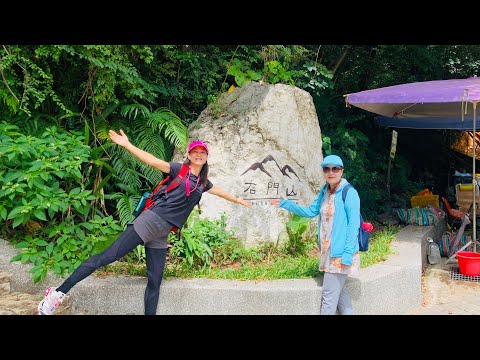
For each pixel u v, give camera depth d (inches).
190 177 157.5
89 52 209.3
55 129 206.1
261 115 243.4
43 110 234.5
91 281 178.1
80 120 241.8
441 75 420.2
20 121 222.4
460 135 478.3
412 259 217.9
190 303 173.0
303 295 172.2
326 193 169.8
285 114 249.9
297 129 255.0
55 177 210.8
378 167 401.7
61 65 232.4
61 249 188.9
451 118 360.5
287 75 263.1
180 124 240.8
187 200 157.8
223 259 207.6
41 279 177.0
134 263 200.1
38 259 182.4
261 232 227.1
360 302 181.6
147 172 239.1
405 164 413.4
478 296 218.7
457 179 465.1
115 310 174.7
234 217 226.2
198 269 195.9
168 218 155.7
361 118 370.3
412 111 344.2
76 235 197.5
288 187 242.1
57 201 184.5
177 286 173.9
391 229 298.8
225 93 264.4
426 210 318.7
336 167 163.5
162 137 262.1
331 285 164.7
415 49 374.0
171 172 157.3
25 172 184.7
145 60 234.5
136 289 173.9
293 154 250.1
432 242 280.4
